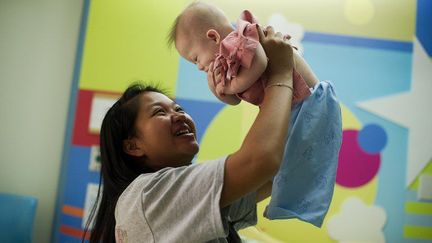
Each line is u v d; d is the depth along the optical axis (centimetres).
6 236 180
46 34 211
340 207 194
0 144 204
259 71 77
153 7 207
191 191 71
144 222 73
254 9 206
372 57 205
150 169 96
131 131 95
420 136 200
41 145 205
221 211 71
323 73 204
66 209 195
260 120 71
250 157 67
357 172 196
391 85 204
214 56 92
